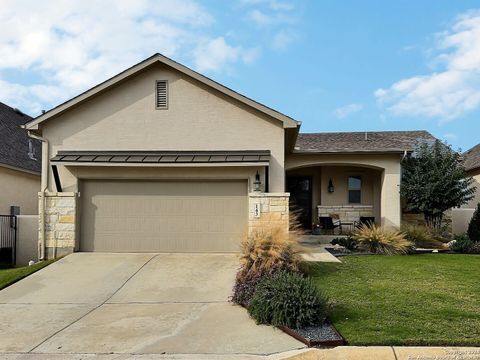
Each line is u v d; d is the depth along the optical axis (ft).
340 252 41.11
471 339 18.35
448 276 30.45
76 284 30.99
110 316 24.18
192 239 40.50
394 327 20.01
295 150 52.03
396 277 30.12
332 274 30.99
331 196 59.00
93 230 40.78
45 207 40.09
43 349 19.25
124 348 19.25
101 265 35.78
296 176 61.82
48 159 41.04
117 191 40.96
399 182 52.03
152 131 41.11
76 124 41.27
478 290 26.61
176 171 40.50
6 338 20.77
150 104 41.27
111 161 38.60
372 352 17.60
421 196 49.19
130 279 31.94
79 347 19.43
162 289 29.53
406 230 47.39
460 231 57.00
